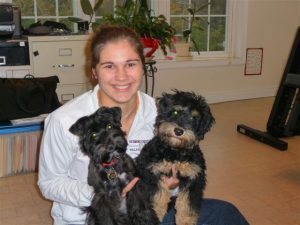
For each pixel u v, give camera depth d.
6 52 3.76
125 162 1.73
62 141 1.73
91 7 4.62
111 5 5.21
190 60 5.67
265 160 3.75
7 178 3.43
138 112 1.88
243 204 2.90
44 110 3.53
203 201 2.01
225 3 5.95
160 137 1.81
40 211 2.85
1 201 2.99
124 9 4.36
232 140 4.32
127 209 1.75
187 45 5.65
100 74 1.74
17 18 3.90
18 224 2.67
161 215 1.84
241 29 5.94
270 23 6.09
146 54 4.23
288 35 6.28
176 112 1.83
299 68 3.86
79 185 1.70
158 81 5.51
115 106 1.76
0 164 3.42
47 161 1.78
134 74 1.74
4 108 3.38
